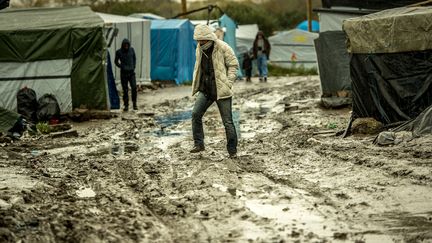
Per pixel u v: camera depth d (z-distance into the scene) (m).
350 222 6.55
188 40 32.84
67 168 10.31
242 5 67.56
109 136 14.55
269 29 66.69
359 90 12.92
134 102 20.62
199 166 9.80
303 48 44.72
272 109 19.23
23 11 19.47
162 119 17.80
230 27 34.78
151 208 7.46
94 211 7.27
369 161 9.37
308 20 50.19
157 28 31.17
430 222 6.44
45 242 6.07
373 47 12.61
